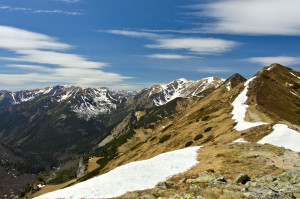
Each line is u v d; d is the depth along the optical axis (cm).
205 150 4359
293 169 2611
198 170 3125
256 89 10212
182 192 2131
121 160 11181
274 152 3634
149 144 11119
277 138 4409
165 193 2159
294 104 9406
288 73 14712
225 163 3294
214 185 2277
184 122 11844
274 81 12469
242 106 8650
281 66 16112
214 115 9481
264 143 4294
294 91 11856
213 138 6669
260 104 8381
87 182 2828
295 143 4150
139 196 2267
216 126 7838
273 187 2053
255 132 5106
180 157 3878
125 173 3073
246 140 4725
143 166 3359
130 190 2516
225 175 2744
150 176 2978
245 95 10006
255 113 7450
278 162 3152
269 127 5088
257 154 3569
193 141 7588
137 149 11612
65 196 2408
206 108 11988
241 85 12412
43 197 2492
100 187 2595
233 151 3947
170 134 10469
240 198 1794
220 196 1903
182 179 2680
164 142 9775
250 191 2005
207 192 2025
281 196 1747
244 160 3328
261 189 2012
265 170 2822
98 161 15512
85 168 14275
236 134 5600
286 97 10156
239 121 6981
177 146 8156
